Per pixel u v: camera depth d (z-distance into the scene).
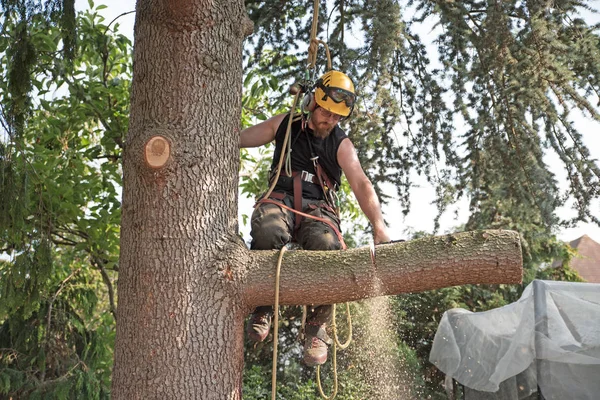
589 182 6.15
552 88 6.36
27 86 5.91
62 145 8.58
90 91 8.23
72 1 5.89
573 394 7.25
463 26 6.27
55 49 7.39
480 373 9.08
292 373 11.24
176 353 3.05
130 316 3.13
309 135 3.80
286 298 3.14
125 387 3.07
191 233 3.15
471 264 2.97
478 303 15.95
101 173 8.64
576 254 17.73
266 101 8.95
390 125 6.61
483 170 6.83
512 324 8.60
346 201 9.91
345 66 6.11
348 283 3.07
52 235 8.88
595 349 7.13
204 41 3.31
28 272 6.52
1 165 5.78
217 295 3.14
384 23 5.63
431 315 14.37
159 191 3.16
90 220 8.18
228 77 3.41
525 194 6.32
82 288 9.35
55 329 8.77
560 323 7.39
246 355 12.00
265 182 9.37
